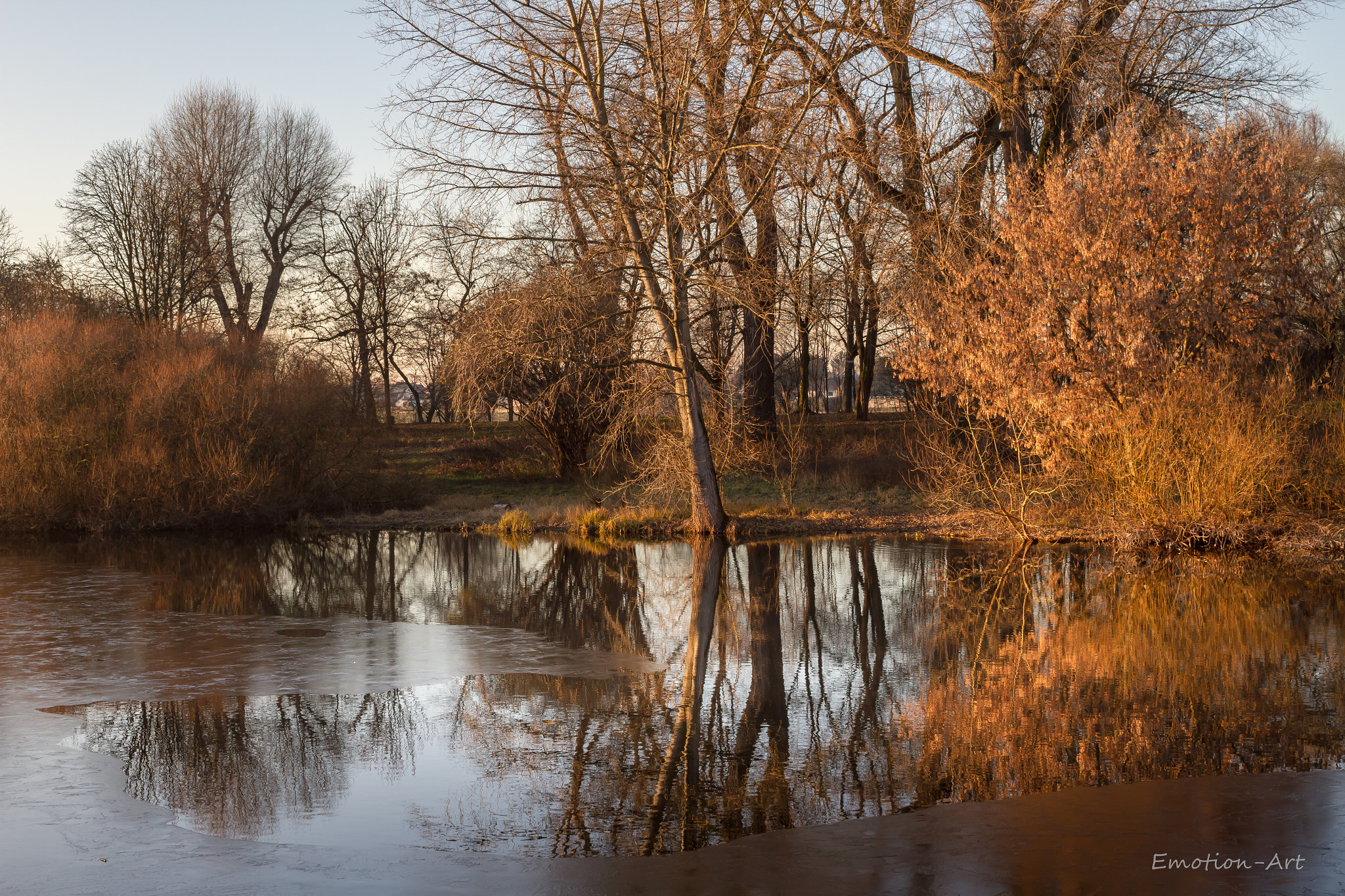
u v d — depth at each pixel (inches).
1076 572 568.4
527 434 1220.5
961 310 687.7
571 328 684.1
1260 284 642.8
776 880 189.0
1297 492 673.6
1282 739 270.8
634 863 199.8
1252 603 469.1
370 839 214.5
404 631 440.8
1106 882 181.6
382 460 1066.1
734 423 807.7
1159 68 849.5
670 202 666.8
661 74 653.3
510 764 263.3
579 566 660.1
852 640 419.5
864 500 901.8
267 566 674.8
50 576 621.9
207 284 1552.7
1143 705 307.7
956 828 214.1
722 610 492.7
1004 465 798.5
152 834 217.3
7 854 205.8
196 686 342.0
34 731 291.3
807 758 266.1
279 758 268.4
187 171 1510.8
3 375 920.9
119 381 938.7
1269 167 646.5
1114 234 624.7
